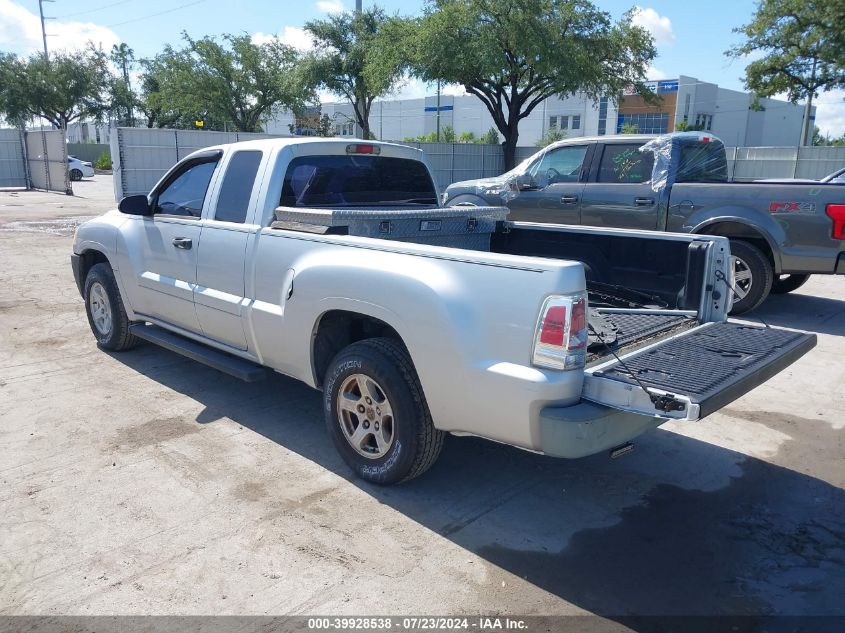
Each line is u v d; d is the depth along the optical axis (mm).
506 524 3773
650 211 8469
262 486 4109
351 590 3184
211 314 5043
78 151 63219
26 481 4125
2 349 6754
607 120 65812
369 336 4395
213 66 41062
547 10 24016
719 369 3430
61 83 54000
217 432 4871
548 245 5297
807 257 7574
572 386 3227
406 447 3848
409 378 3793
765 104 77562
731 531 3768
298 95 39844
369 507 3902
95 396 5527
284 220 4551
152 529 3641
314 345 4320
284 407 5355
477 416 3480
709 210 8023
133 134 22250
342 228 4273
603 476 4379
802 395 5859
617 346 3701
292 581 3238
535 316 3223
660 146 8477
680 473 4445
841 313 8633
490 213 5203
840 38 25312
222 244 4891
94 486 4078
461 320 3439
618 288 4910
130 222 5934
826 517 3930
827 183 7719
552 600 3150
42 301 8797
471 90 28172
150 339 5758
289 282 4328
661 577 3344
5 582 3205
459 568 3367
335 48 37094
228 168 5074
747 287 8047
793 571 3416
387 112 80312
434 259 3629
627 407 3152
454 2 24422
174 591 3154
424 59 24344
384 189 5457
